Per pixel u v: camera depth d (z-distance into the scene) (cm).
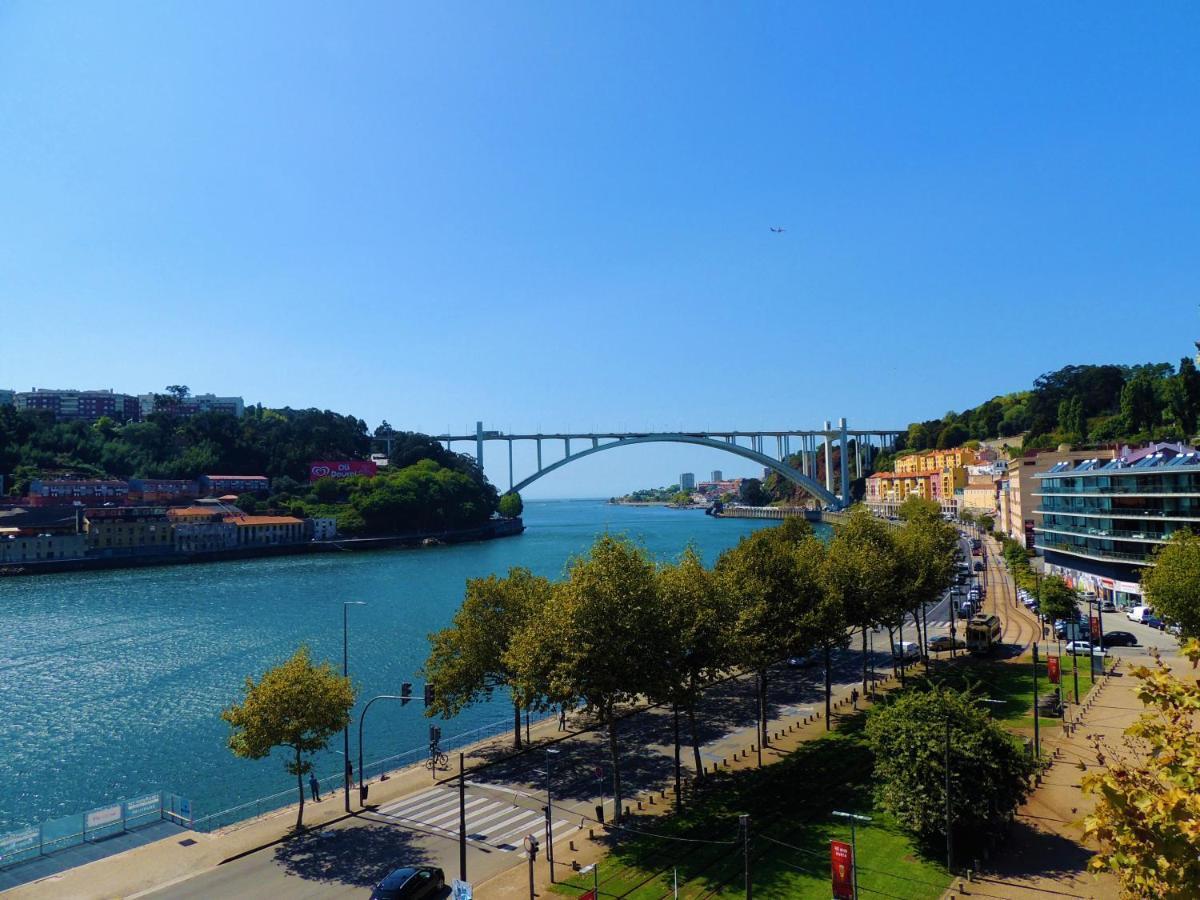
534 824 4244
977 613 9956
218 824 4762
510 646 4944
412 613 12862
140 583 17325
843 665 7775
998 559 15600
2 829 5084
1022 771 3644
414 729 6888
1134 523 9350
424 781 4991
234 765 6116
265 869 3788
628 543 4291
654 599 4178
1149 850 1230
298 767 4266
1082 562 10625
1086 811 3906
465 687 5522
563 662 4050
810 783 4531
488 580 5675
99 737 6819
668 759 5197
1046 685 6234
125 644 10538
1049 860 3462
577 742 5691
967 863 3478
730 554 6888
